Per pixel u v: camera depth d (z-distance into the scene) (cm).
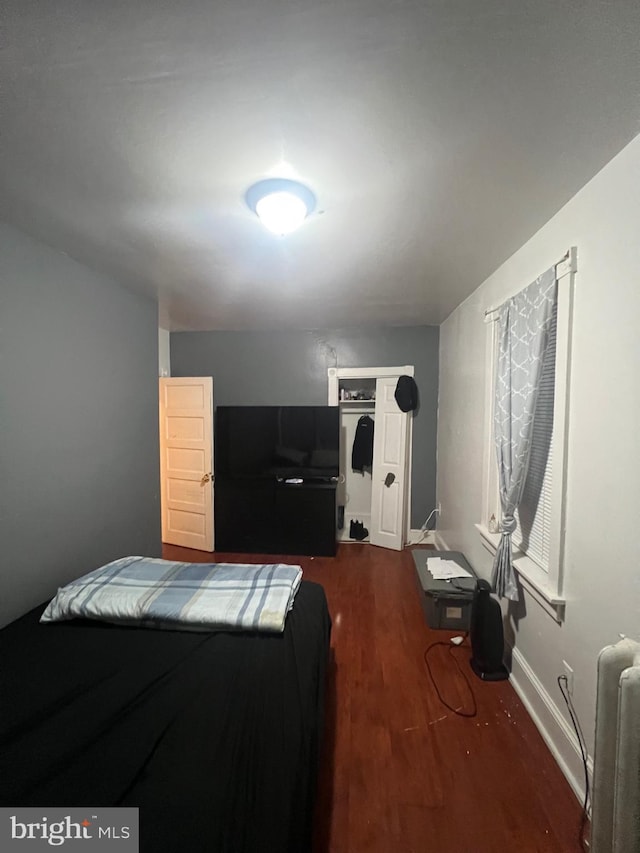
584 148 119
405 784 142
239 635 150
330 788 140
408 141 115
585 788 132
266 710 113
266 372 420
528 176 133
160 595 165
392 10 77
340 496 446
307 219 164
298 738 104
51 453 188
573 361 146
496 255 205
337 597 295
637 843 94
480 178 135
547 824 128
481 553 251
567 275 147
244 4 75
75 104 100
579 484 141
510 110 102
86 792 86
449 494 346
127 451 253
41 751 97
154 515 283
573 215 146
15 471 168
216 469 401
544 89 95
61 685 122
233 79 93
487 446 235
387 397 402
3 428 163
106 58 87
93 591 167
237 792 87
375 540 408
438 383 396
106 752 97
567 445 149
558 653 154
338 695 188
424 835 124
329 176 134
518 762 151
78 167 128
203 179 135
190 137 113
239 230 175
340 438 430
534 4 75
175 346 432
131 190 142
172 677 126
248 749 100
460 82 94
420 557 293
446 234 179
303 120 106
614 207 123
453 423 331
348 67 90
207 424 386
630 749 94
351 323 384
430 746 158
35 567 179
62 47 85
